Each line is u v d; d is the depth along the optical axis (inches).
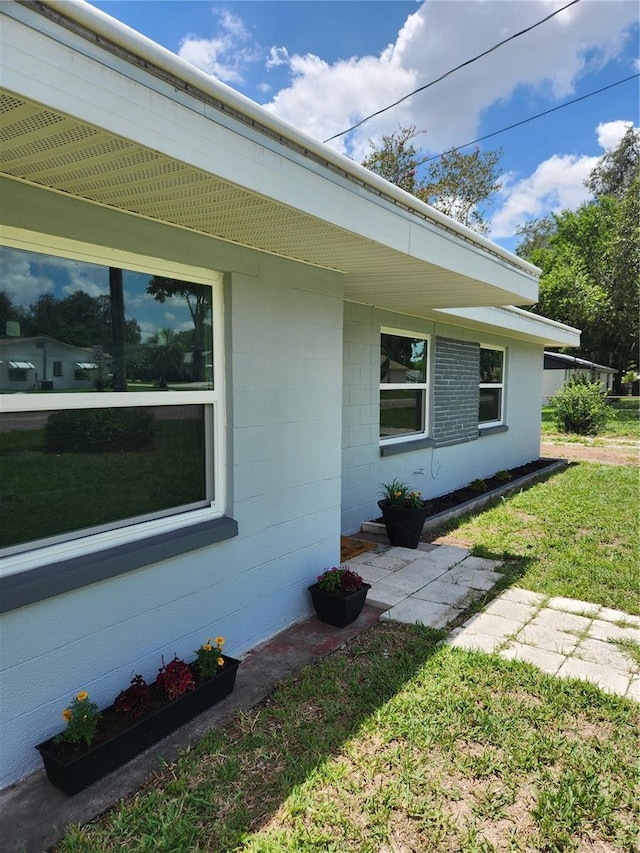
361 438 206.5
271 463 119.9
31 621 76.8
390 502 191.0
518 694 98.4
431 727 88.5
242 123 71.5
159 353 97.2
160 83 59.9
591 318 976.3
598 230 1088.2
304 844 66.0
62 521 83.5
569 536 203.2
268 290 115.3
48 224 76.1
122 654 89.7
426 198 740.0
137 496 95.3
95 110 53.4
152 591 94.3
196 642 103.7
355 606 128.9
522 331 298.0
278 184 78.7
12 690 75.1
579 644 118.1
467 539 200.5
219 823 69.0
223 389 109.5
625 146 1178.0
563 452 462.9
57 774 72.6
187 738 85.4
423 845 66.2
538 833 68.0
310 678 103.4
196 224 93.4
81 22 51.1
